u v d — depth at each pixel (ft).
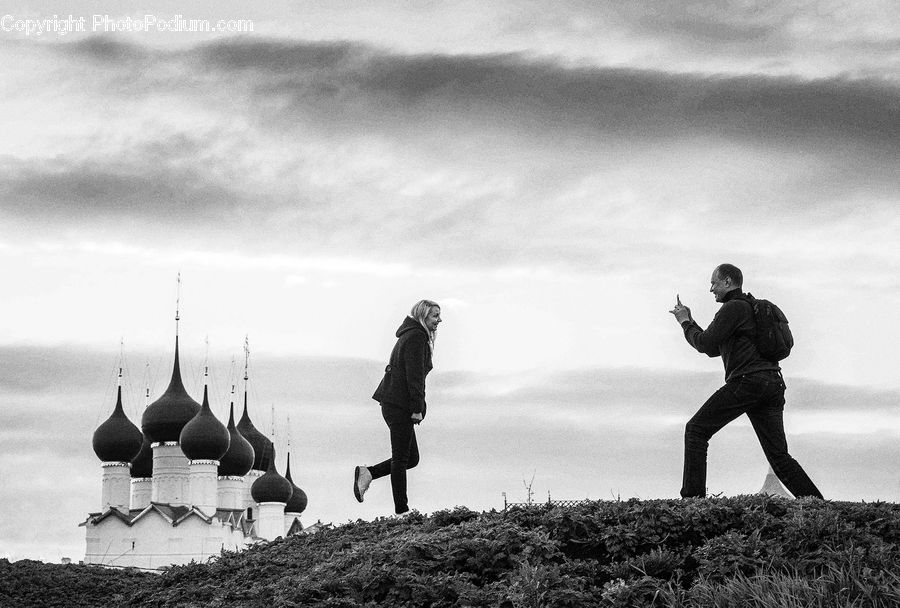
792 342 51.60
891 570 39.52
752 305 51.62
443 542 46.52
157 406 262.26
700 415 50.83
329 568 49.34
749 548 41.98
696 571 42.09
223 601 50.72
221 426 261.85
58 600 66.85
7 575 70.08
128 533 248.73
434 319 57.62
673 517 45.16
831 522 43.55
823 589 37.45
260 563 57.72
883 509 46.09
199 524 249.14
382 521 58.70
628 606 39.09
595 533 45.27
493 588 41.22
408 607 41.81
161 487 260.42
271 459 284.82
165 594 56.80
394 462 57.11
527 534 45.29
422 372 56.90
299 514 293.43
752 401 50.60
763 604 36.96
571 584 40.42
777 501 47.19
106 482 261.85
